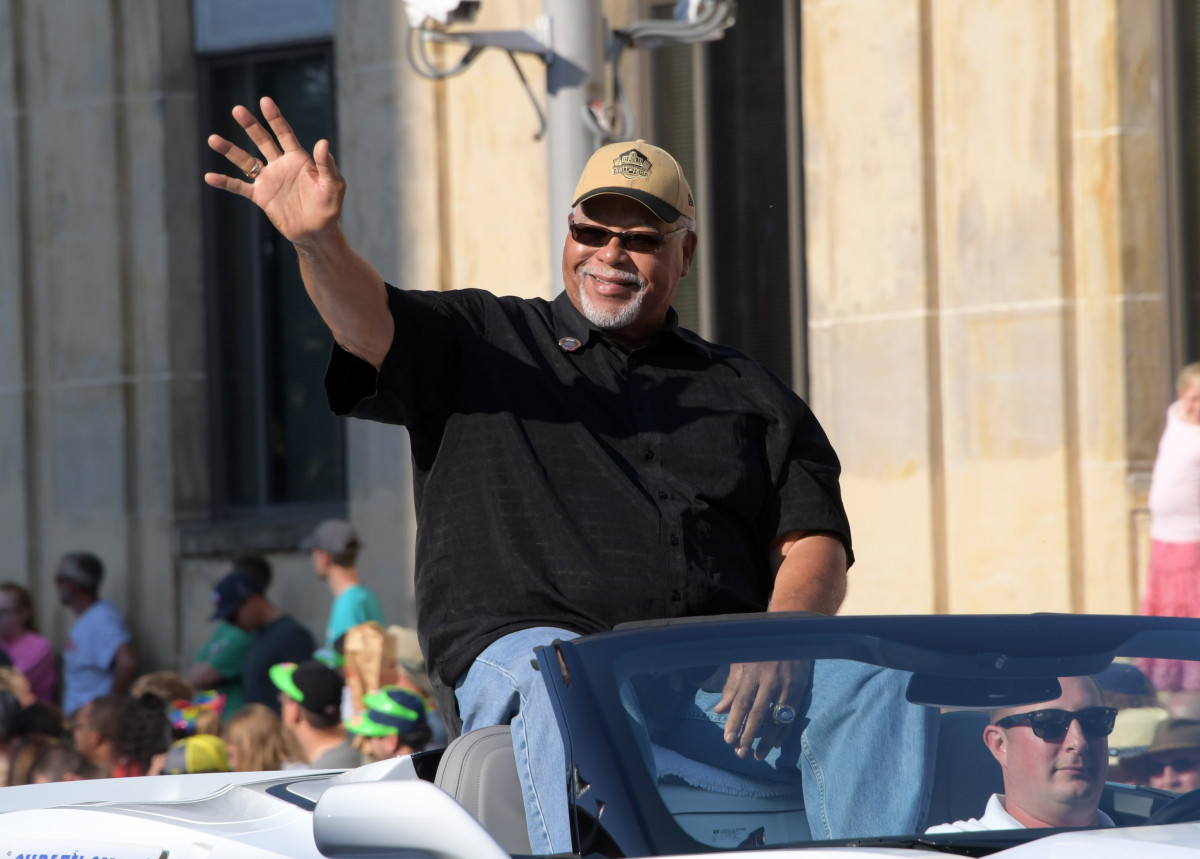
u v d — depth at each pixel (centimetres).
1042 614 902
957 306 2653
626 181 1134
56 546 3428
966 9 2648
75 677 3056
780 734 796
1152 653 853
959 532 2642
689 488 1113
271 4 3331
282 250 3369
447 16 1948
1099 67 2573
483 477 1090
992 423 2620
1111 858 666
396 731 1875
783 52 2895
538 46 1964
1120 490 2538
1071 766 796
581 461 1098
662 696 804
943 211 2670
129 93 3400
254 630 2695
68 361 3428
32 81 3469
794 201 2880
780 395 1190
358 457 3106
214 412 3391
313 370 3347
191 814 1014
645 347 1160
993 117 2631
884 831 777
